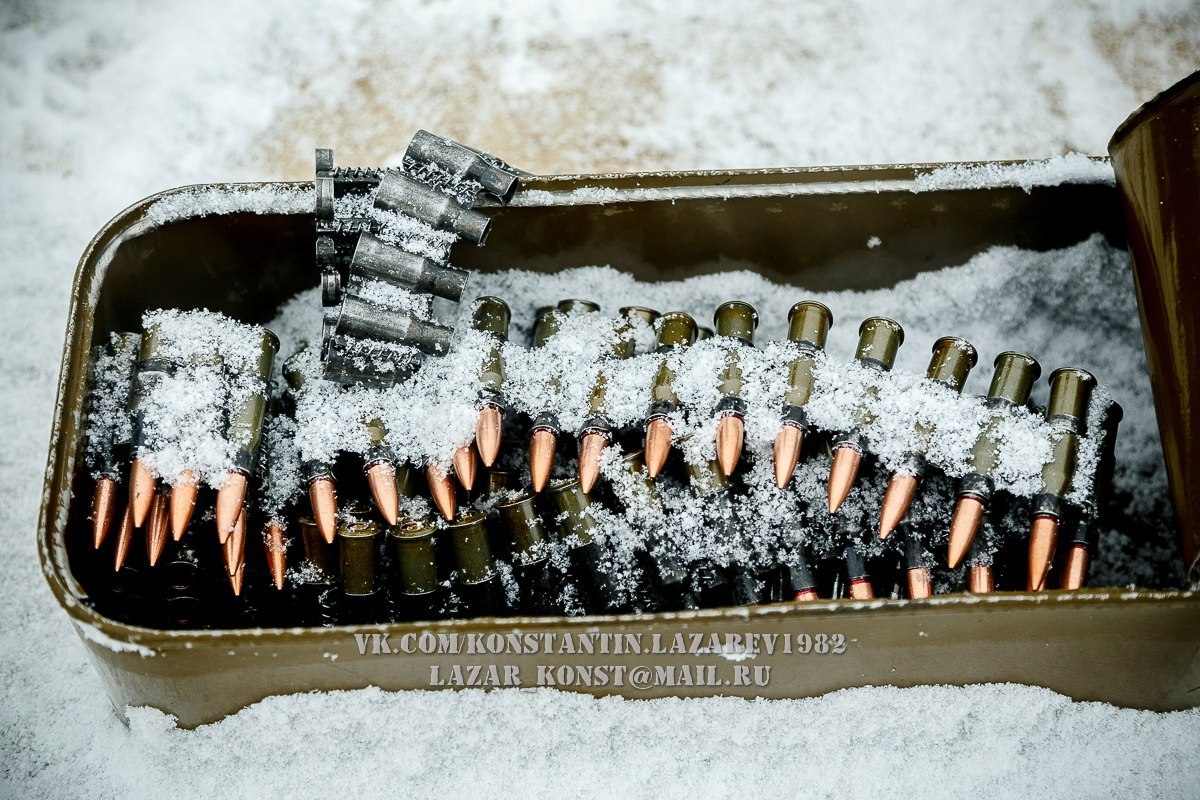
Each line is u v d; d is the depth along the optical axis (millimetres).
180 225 772
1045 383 815
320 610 767
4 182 897
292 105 921
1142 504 809
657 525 762
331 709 730
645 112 920
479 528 760
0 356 857
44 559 711
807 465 775
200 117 917
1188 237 737
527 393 772
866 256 806
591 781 742
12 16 933
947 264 809
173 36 934
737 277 812
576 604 773
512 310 815
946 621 711
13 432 843
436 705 733
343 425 760
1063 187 781
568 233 793
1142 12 938
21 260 879
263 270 795
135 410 748
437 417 758
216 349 762
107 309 773
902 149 910
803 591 757
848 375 764
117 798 747
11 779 757
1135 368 812
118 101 919
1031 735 745
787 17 942
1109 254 800
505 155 911
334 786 739
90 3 937
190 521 742
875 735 744
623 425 770
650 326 793
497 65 931
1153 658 727
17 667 789
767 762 744
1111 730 746
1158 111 742
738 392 760
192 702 725
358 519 761
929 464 763
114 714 768
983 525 765
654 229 793
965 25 937
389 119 918
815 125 917
